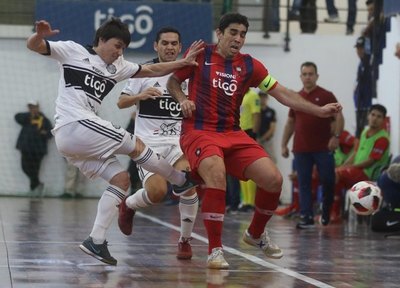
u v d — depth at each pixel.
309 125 23.12
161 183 14.80
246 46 34.12
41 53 12.89
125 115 33.38
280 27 35.53
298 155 23.27
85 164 13.40
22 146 33.72
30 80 34.06
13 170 34.06
